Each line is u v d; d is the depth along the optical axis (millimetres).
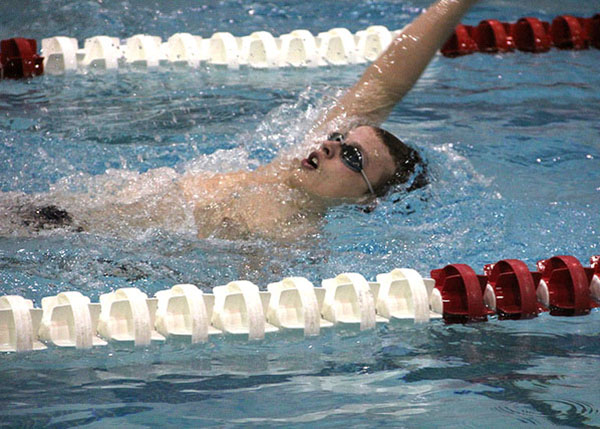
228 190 10117
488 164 12094
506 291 8031
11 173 10844
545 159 12438
